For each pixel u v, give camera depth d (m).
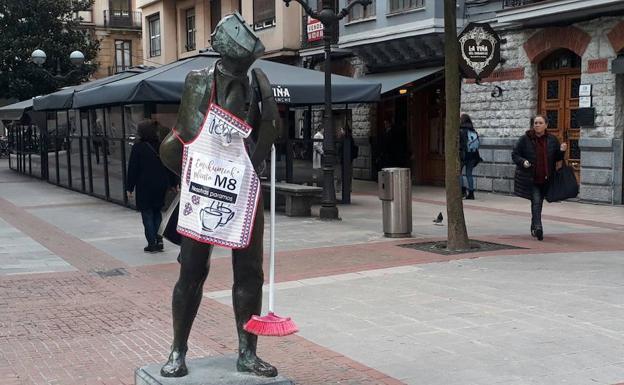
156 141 9.72
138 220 13.02
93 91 14.58
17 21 34.44
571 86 16.05
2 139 38.16
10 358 5.29
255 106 4.03
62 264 8.98
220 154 3.90
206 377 4.07
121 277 8.20
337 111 23.72
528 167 10.13
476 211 14.12
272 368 4.15
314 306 6.58
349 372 4.79
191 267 4.05
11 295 7.33
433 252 9.27
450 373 4.73
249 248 4.07
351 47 21.14
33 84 34.81
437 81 19.12
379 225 12.02
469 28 16.08
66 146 19.75
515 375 4.67
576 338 5.45
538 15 15.16
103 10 45.22
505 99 17.22
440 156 20.22
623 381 4.55
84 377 4.85
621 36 14.46
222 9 29.03
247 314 4.16
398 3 19.50
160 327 6.11
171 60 33.34
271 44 25.14
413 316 6.16
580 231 11.34
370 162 22.30
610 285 7.20
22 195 17.95
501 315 6.13
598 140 15.05
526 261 8.54
